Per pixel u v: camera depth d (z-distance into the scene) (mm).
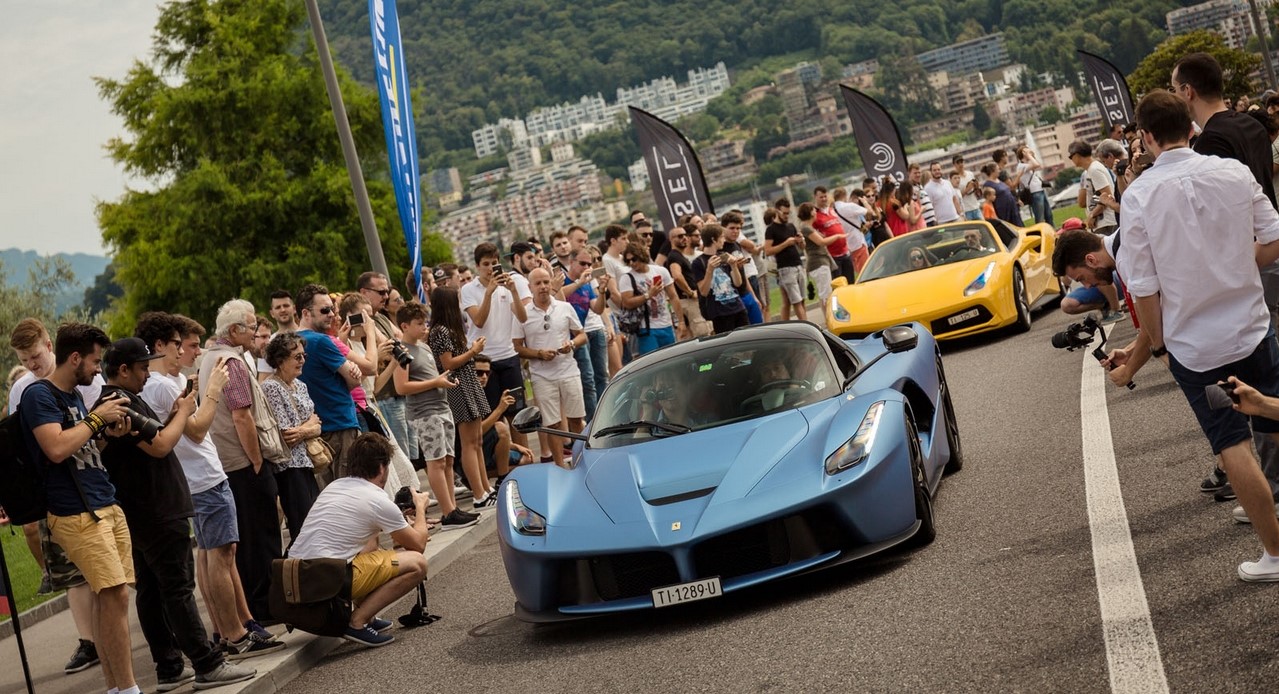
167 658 6703
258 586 7582
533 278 11375
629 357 15773
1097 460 7426
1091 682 4098
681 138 20156
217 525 7043
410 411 9969
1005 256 14445
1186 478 6500
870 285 14539
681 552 5871
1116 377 5555
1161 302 4902
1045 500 6777
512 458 11344
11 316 41656
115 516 6227
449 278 12703
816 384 7098
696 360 7492
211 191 47531
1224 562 5016
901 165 24922
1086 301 6668
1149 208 4832
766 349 7445
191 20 51031
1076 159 14062
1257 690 3740
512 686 5562
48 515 6051
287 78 49656
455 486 12375
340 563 6844
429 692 5770
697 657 5367
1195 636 4293
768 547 5988
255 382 7582
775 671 4934
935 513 7070
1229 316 4746
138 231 50562
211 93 48750
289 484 7812
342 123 15438
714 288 14328
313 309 8695
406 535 7133
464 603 7527
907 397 7664
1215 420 4742
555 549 6125
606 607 6035
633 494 6281
